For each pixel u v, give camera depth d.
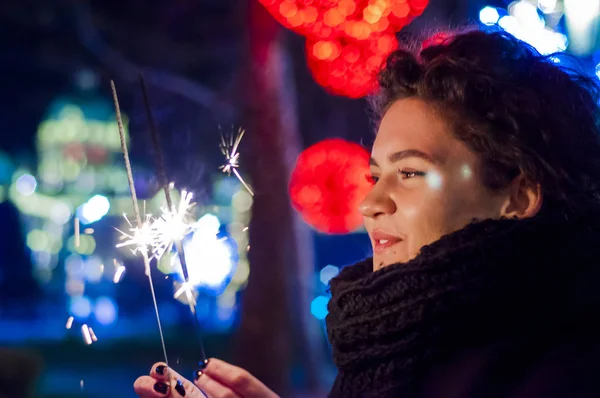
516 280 1.71
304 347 11.11
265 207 9.48
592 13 8.57
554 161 1.80
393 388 1.74
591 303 1.71
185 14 13.59
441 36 2.18
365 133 15.28
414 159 1.83
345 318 1.85
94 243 13.92
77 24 13.54
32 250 18.05
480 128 1.79
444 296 1.71
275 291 9.47
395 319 1.76
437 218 1.80
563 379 1.57
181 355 12.84
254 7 9.59
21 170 17.58
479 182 1.80
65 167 16.34
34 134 17.02
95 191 16.17
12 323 16.12
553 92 1.89
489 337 1.72
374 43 10.45
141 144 4.71
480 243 1.72
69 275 16.41
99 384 10.82
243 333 9.51
